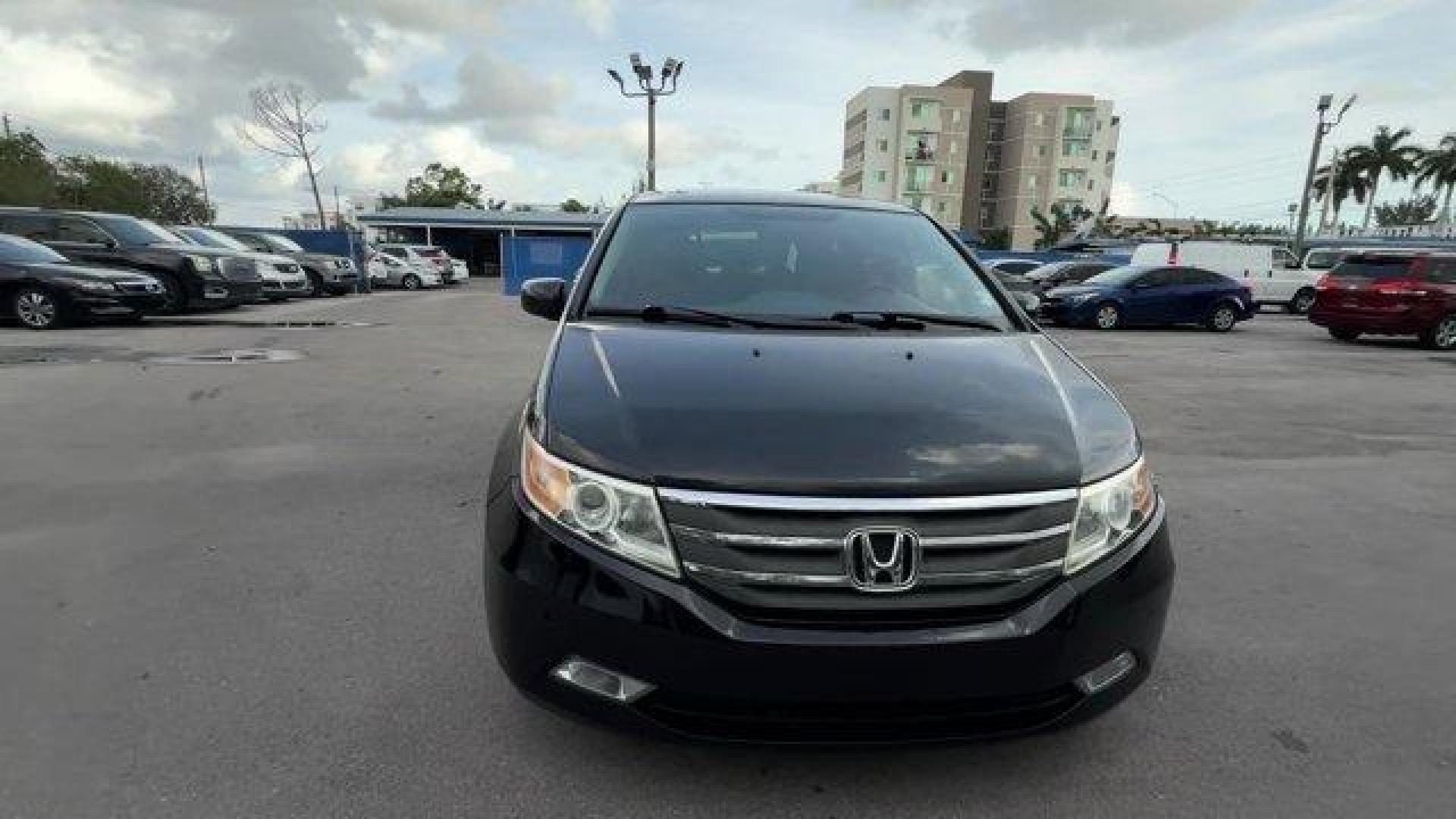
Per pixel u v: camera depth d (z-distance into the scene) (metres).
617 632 2.14
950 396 2.54
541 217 52.19
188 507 4.66
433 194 83.62
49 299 12.38
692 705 2.14
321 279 23.02
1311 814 2.44
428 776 2.48
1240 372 11.29
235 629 3.31
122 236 14.64
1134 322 18.09
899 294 3.48
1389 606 3.84
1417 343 15.80
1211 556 4.40
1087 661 2.24
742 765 2.55
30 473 5.20
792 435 2.25
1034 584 2.19
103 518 4.46
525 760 2.56
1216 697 3.04
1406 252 15.03
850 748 2.15
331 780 2.45
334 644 3.21
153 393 7.66
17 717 2.71
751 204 4.02
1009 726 2.21
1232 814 2.43
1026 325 3.42
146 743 2.60
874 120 88.94
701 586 2.11
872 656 2.06
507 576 2.30
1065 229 81.31
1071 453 2.34
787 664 2.06
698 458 2.18
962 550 2.13
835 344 2.92
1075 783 2.54
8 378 8.22
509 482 2.48
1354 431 7.50
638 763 2.55
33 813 2.29
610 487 2.19
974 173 93.12
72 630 3.27
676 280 3.44
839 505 2.08
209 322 14.17
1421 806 2.48
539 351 11.11
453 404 7.41
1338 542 4.64
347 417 6.84
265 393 7.79
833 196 4.34
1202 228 98.44
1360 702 3.03
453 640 3.25
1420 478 5.95
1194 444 6.88
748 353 2.78
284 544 4.16
